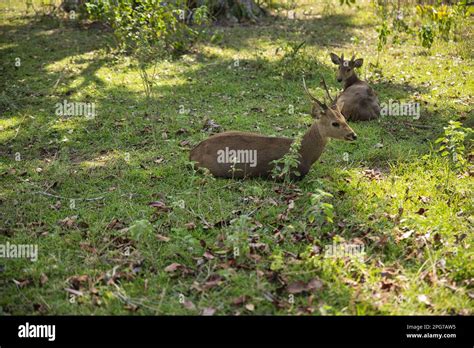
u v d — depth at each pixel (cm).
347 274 477
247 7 1611
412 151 766
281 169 657
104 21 1457
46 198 633
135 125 865
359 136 827
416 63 1226
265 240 535
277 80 1098
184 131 832
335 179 674
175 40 1279
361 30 1534
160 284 473
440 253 505
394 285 462
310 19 1655
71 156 765
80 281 475
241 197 624
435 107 959
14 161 746
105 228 556
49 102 977
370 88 925
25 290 471
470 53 1284
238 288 460
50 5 1667
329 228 555
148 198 629
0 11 1722
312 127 668
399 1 1605
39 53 1278
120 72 1136
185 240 501
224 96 1005
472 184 649
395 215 580
